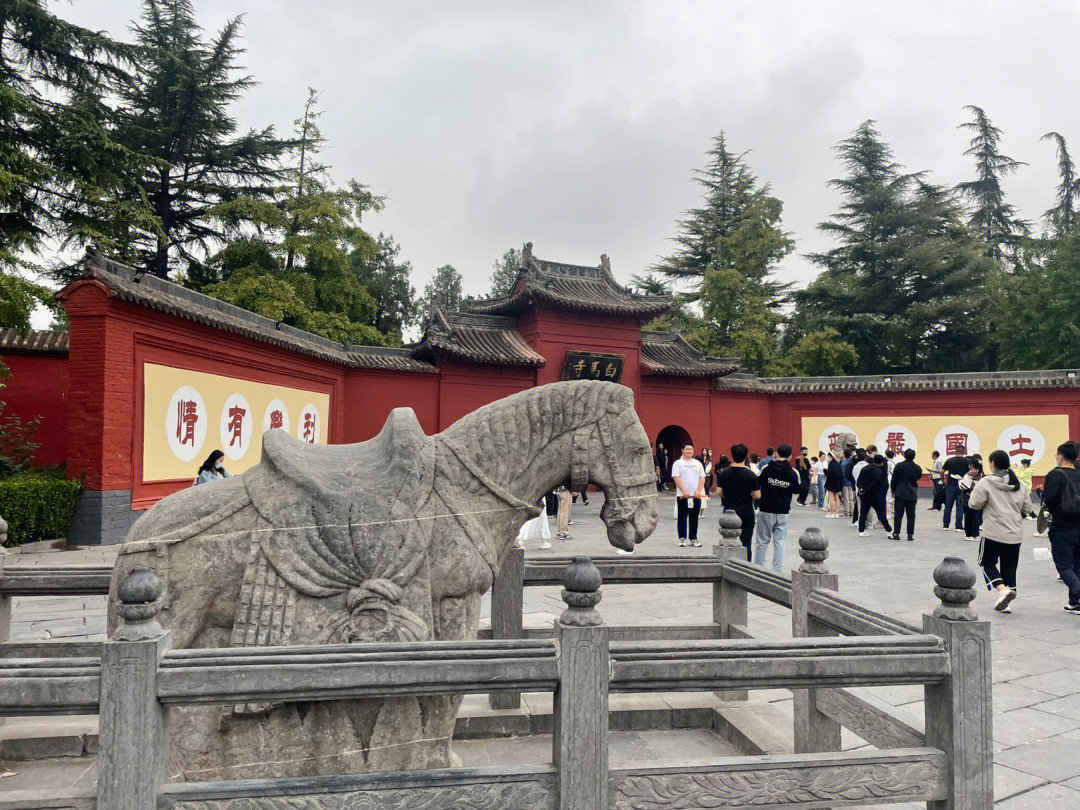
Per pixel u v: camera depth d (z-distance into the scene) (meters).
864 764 2.41
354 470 2.97
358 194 27.84
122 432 11.39
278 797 2.10
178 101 25.69
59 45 16.86
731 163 38.97
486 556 3.02
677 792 2.29
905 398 23.86
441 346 19.86
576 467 3.32
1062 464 7.65
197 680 2.06
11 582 3.81
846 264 37.78
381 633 2.65
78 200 19.20
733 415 25.11
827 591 3.47
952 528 15.44
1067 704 4.84
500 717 4.15
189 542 2.71
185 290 13.23
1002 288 32.34
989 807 2.46
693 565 4.58
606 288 23.81
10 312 10.79
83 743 3.71
